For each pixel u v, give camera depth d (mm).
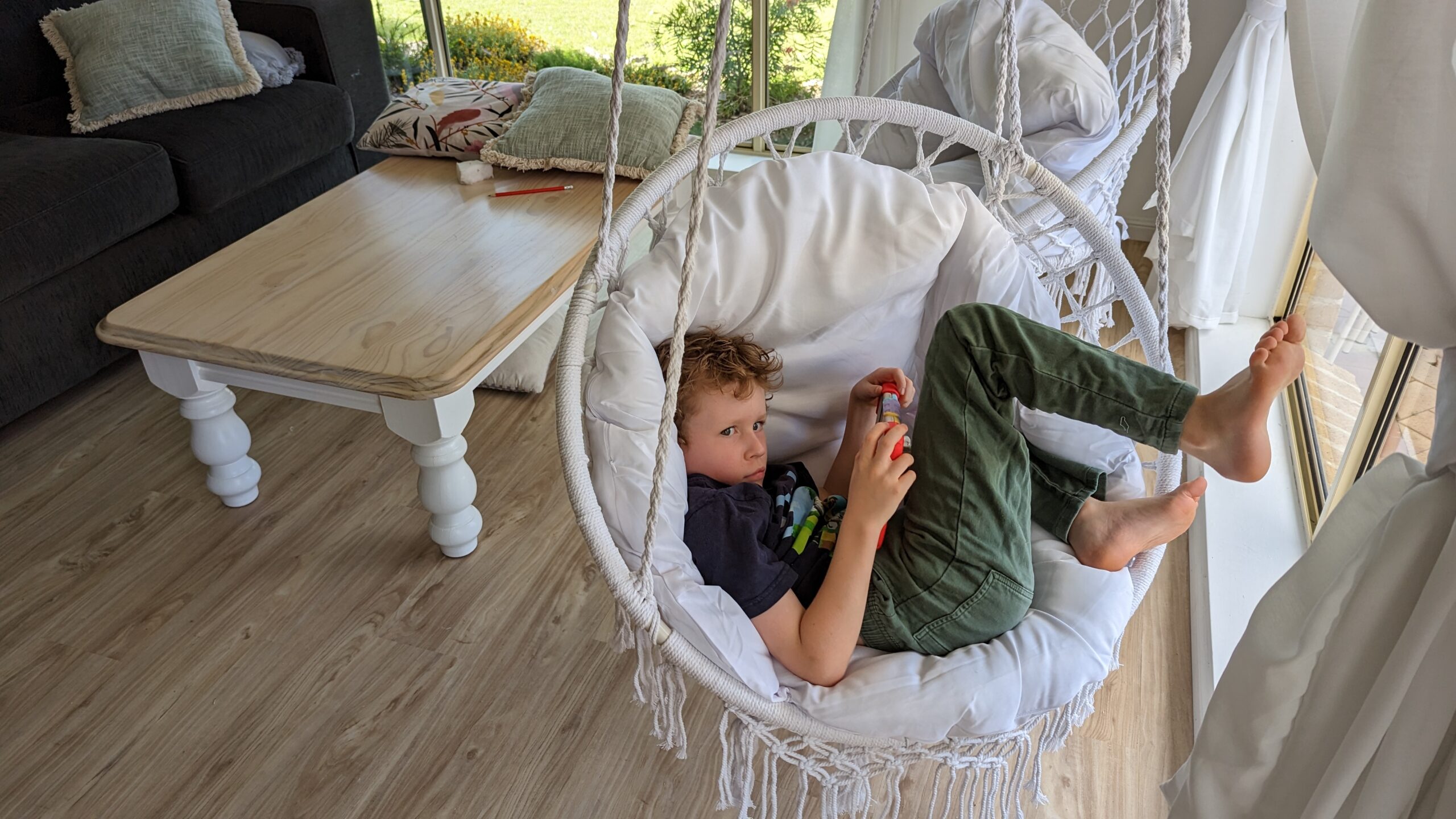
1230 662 920
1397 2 626
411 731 1468
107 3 2480
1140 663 1566
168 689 1532
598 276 1126
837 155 1301
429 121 2445
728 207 1258
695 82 3557
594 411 1096
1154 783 1381
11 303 1972
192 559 1785
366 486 1970
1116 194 1958
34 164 2074
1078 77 1858
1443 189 645
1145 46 2580
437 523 1736
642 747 1450
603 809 1363
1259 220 2260
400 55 3754
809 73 3379
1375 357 1569
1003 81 1259
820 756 1121
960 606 1118
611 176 1026
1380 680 719
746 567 1100
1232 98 2029
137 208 2184
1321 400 1876
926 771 1430
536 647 1608
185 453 2062
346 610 1677
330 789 1386
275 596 1705
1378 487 850
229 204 2486
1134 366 1089
